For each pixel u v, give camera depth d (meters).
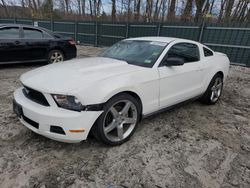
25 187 2.08
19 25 6.64
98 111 2.42
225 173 2.41
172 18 17.98
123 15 22.52
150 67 3.07
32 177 2.21
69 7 27.72
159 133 3.21
